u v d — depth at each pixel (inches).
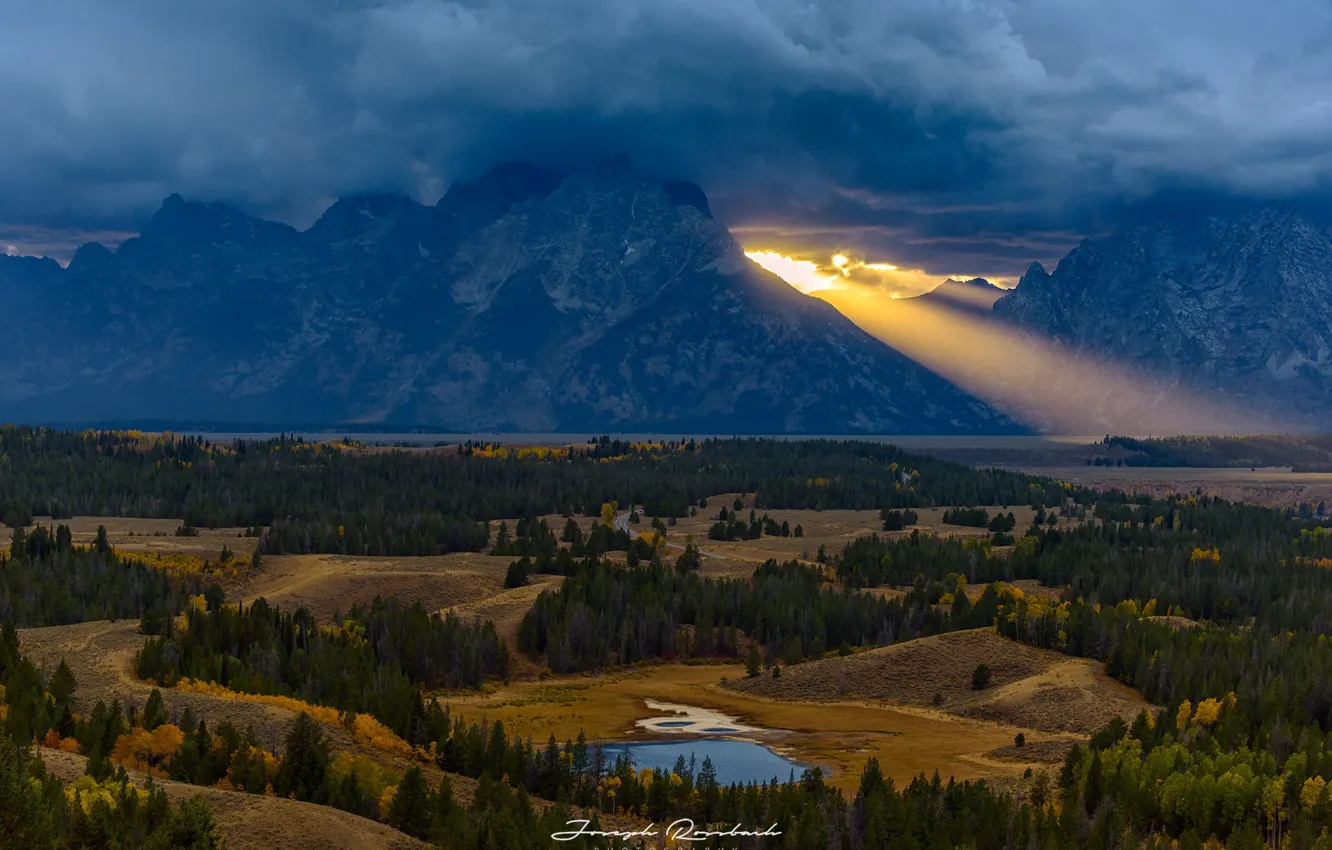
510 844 5659.5
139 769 6250.0
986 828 6107.3
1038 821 6284.5
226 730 6471.5
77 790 5339.6
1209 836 6565.0
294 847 5270.7
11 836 4840.1
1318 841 6131.9
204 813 5068.9
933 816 6284.5
